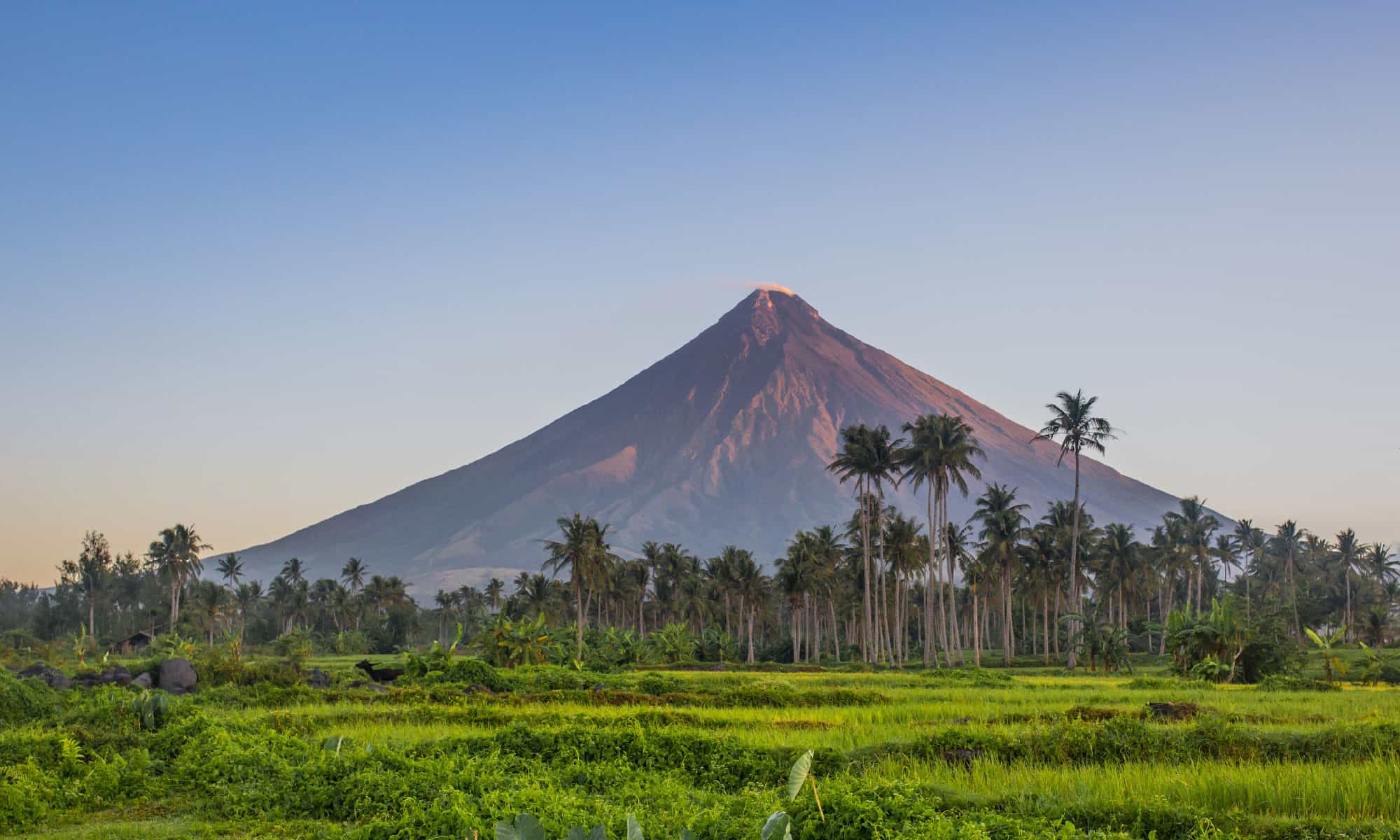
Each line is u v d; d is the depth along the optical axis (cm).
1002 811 1592
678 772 1989
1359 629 12006
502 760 2050
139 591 15612
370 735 2697
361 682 5097
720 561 12575
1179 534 12481
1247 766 1895
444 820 1428
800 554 11138
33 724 2759
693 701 4012
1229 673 6375
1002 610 11588
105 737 2328
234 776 2022
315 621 17025
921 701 4041
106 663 5331
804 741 2442
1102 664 8562
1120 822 1492
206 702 3816
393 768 1934
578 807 1510
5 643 9862
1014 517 10431
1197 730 2189
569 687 4934
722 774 2016
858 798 1456
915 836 1305
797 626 11206
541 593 11438
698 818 1416
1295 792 1653
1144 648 11888
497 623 8188
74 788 1934
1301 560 14588
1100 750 2111
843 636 16575
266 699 3925
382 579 16475
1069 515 11375
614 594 13650
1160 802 1551
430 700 3934
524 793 1556
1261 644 6481
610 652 9606
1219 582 15550
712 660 11150
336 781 1877
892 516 10988
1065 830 1375
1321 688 5062
